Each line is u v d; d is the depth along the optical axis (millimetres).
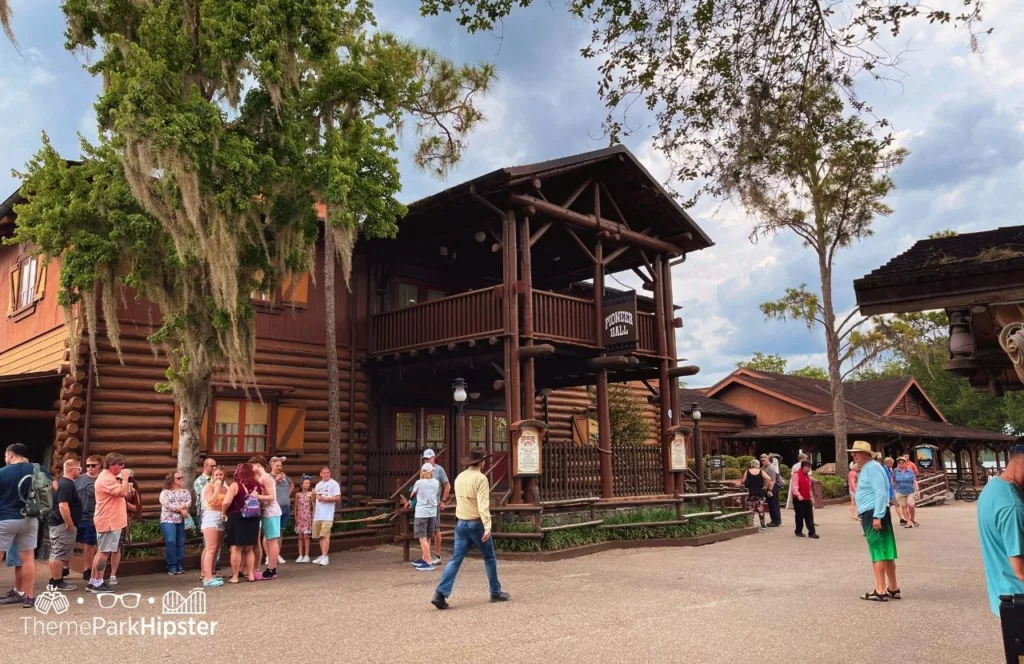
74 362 11148
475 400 19797
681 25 7832
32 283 16156
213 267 10586
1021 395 52250
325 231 15797
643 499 15469
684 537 14578
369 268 17953
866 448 8578
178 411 14445
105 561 9492
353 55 13422
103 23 11305
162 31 11023
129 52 10844
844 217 25703
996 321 6914
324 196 11531
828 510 23125
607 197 16859
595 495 15148
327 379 16859
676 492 16656
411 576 10523
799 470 15562
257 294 15883
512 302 14250
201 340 11625
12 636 6855
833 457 34812
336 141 11969
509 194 14359
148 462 13930
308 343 16641
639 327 16844
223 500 9938
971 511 22609
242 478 10180
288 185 11695
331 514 12078
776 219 24562
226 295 10719
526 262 14570
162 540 11594
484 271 20172
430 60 15906
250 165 10711
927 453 35312
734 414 34844
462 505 8234
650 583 9703
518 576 10438
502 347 14789
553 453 14391
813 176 24594
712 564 11594
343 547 14102
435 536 11867
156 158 10211
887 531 8344
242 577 10367
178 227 10680
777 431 31953
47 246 10805
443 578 7996
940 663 5738
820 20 7359
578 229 16859
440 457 18594
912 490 17344
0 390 15883
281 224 11883
